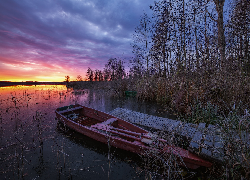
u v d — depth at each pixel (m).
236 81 7.15
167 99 10.64
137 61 14.71
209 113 6.03
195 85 8.16
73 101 13.35
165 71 12.05
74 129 6.26
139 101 12.55
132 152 4.63
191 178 3.53
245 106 5.70
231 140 3.16
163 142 4.32
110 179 3.74
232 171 2.90
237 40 9.99
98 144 5.40
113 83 18.41
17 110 10.09
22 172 4.01
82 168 4.18
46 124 7.40
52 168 4.19
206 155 3.62
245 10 9.72
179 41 10.30
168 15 10.73
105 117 7.28
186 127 5.59
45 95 16.89
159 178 3.64
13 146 5.35
